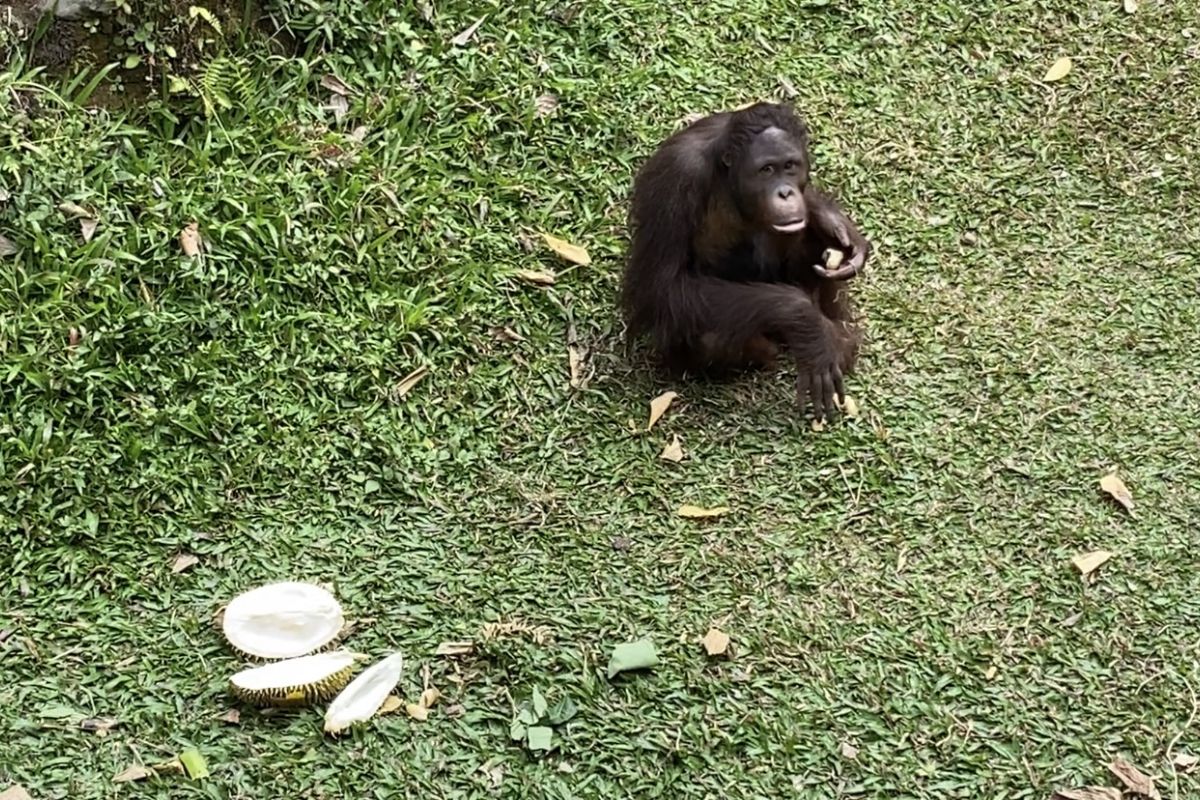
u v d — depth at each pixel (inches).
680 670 203.2
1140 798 186.7
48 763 189.0
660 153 249.8
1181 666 203.6
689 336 245.8
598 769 190.4
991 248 277.4
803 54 317.4
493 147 285.0
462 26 303.7
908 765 191.0
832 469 234.8
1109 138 301.3
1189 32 326.3
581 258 266.1
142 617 209.8
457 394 243.9
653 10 319.0
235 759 190.5
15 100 258.4
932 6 328.8
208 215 257.6
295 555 219.3
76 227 251.3
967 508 228.7
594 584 216.4
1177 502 229.3
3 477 221.0
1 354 232.5
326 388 241.4
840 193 285.4
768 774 189.8
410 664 203.5
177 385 236.7
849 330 253.9
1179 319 262.5
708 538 223.9
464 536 223.6
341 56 290.7
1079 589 215.5
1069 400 247.3
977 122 304.8
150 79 272.1
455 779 188.4
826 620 211.0
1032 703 199.0
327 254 256.4
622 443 239.5
